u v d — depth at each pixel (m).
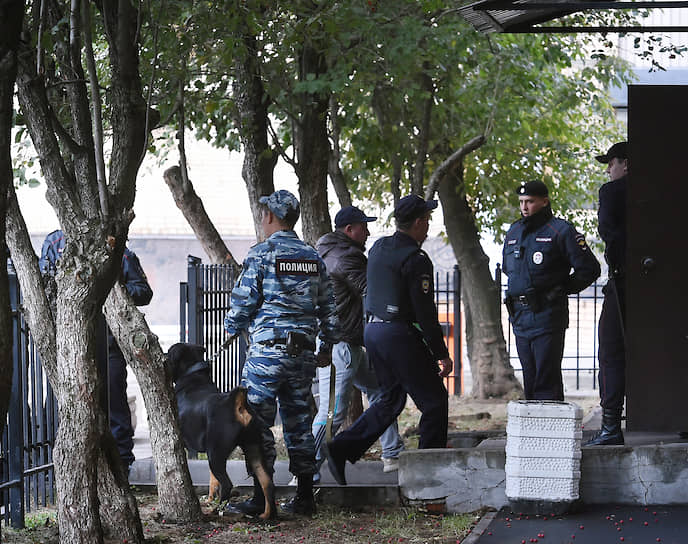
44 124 9.63
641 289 11.36
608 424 12.45
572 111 25.22
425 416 11.93
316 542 10.20
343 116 18.75
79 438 9.17
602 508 11.21
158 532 10.50
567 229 12.68
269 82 15.94
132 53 10.38
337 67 15.91
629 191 11.31
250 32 14.16
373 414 12.01
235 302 10.99
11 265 11.22
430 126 20.95
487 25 12.36
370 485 12.05
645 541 9.74
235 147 19.61
